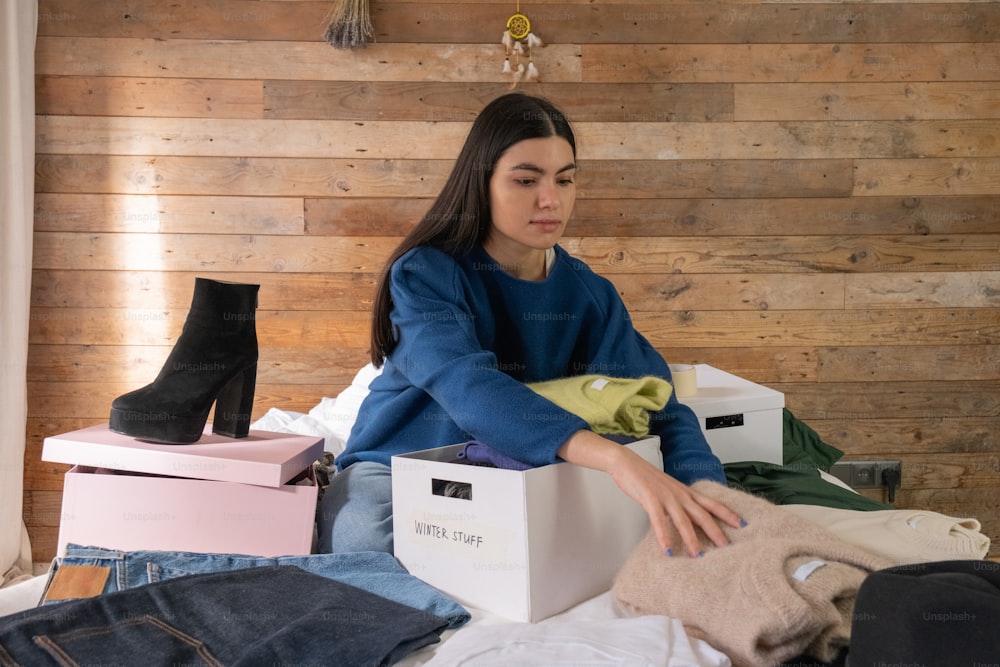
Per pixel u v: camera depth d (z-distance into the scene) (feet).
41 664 2.85
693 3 9.12
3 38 8.55
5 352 8.70
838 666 2.98
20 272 8.75
